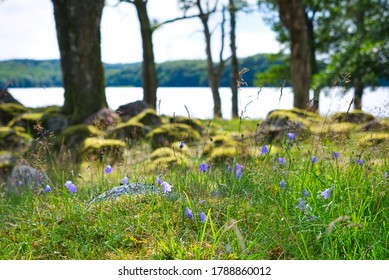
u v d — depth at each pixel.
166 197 5.42
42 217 5.33
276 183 5.54
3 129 13.20
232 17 31.38
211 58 31.70
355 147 6.39
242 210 5.10
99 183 6.53
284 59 38.22
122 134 13.38
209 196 5.46
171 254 4.34
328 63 33.34
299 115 12.09
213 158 7.18
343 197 5.04
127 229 4.90
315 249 4.51
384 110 6.12
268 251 4.41
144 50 26.06
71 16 16.56
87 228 5.02
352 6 33.91
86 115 16.28
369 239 4.52
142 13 25.61
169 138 12.45
